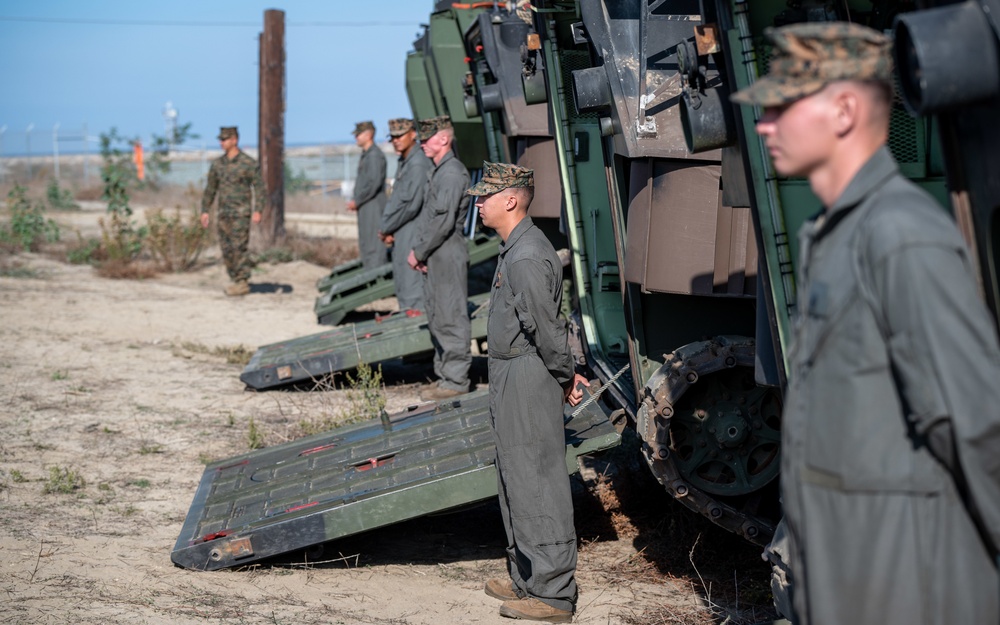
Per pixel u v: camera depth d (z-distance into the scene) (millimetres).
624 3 5250
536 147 9047
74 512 6102
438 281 8625
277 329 12453
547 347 4578
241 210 14734
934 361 2178
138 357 10680
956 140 2691
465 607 4938
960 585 2297
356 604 4891
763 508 5312
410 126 10742
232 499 5855
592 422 5551
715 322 5809
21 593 4617
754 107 3760
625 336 7004
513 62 9117
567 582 4754
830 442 2367
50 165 57000
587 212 7105
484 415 6375
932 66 2391
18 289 14617
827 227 2430
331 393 9359
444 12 12656
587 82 5184
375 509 5215
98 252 18141
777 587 4004
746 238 5031
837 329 2350
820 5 3684
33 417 8266
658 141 5074
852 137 2377
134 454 7426
